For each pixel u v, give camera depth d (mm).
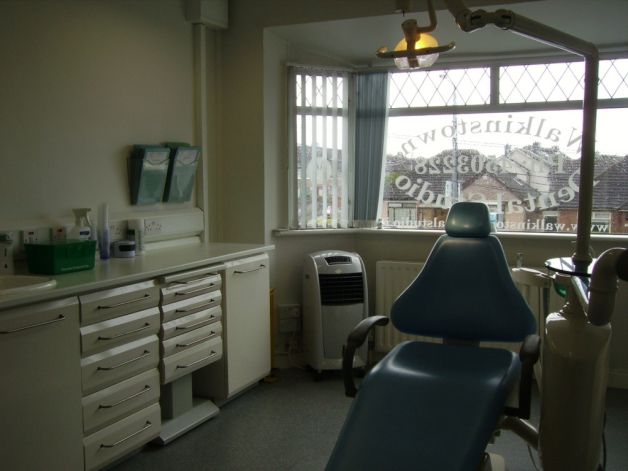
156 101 3256
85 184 2812
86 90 2795
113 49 2947
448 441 1610
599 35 3494
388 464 1594
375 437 1679
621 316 3535
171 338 2609
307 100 3893
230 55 3693
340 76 3998
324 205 3992
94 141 2855
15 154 2455
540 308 3205
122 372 2305
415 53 1610
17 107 2457
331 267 3570
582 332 1411
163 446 2674
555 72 3791
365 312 3635
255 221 3742
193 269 2760
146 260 2768
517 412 1777
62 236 2590
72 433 2078
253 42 3615
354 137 4074
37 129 2551
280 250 3877
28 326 1891
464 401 1731
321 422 2965
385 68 3975
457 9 1446
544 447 1451
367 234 4105
